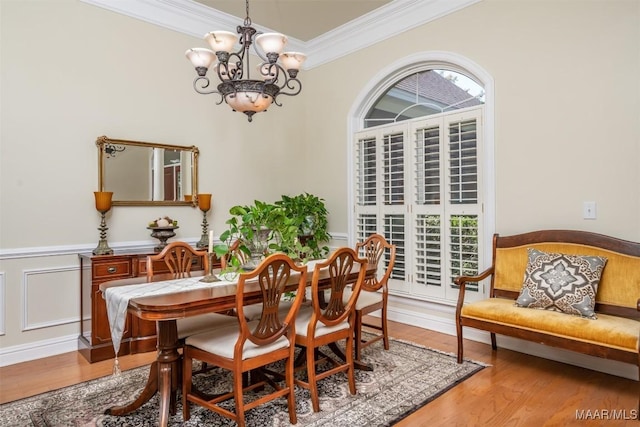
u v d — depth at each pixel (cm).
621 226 278
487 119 346
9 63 313
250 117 268
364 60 449
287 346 221
